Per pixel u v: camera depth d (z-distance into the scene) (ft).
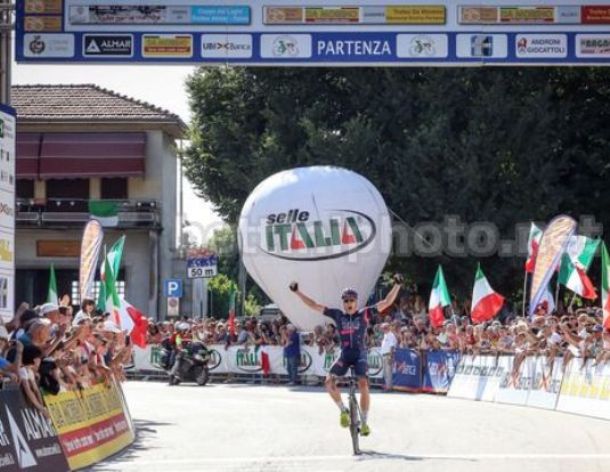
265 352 116.26
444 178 131.13
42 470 40.65
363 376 49.55
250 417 70.08
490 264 132.67
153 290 159.63
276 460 47.14
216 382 118.73
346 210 116.57
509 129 131.95
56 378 44.04
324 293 117.19
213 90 146.30
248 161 141.28
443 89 133.49
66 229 160.04
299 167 132.26
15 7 67.46
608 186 138.41
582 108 140.77
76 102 165.78
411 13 68.18
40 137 161.68
